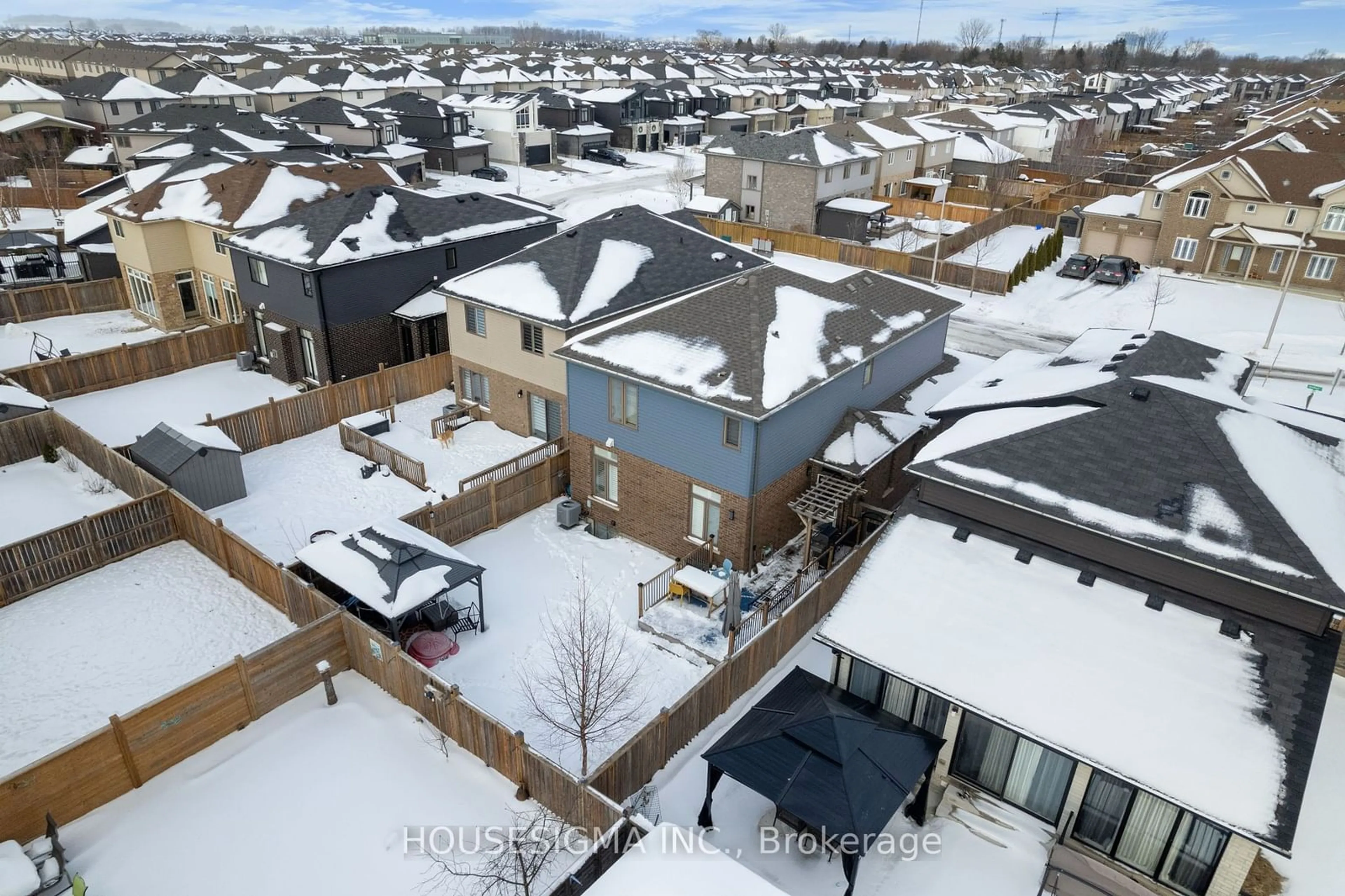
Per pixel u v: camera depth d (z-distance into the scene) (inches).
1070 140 3454.7
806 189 2304.4
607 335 935.0
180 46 6801.2
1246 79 7091.5
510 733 580.4
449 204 1444.4
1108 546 590.9
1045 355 936.3
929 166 2827.3
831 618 605.9
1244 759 481.1
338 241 1239.5
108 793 580.7
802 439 886.4
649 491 911.0
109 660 732.0
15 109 3280.0
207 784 599.8
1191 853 503.8
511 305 1083.9
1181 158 3243.1
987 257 2128.4
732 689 682.2
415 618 760.3
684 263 1211.9
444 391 1309.1
